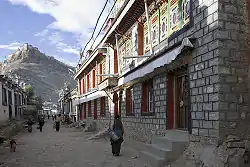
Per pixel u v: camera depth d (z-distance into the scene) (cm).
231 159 660
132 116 1476
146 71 1055
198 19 813
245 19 748
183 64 897
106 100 2166
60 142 1745
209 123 739
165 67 1043
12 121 2931
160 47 1145
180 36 939
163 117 1073
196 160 746
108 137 1847
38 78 16812
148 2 1244
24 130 2936
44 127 3778
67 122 4441
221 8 727
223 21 725
